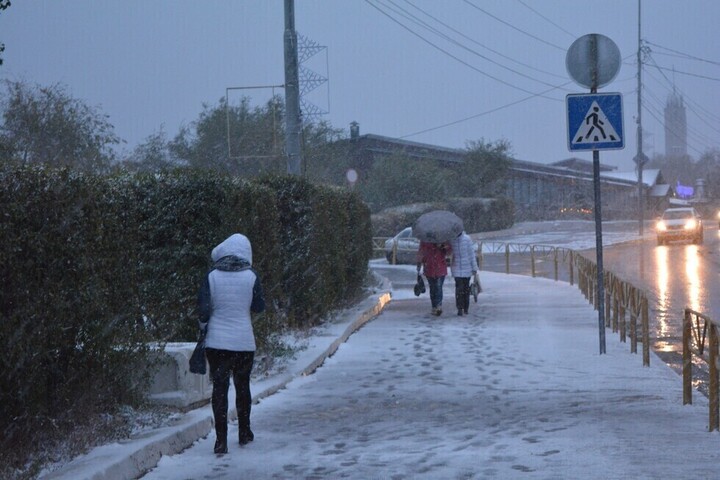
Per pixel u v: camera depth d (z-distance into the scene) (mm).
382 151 69875
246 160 41031
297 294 15844
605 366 12508
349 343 15219
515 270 37250
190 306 10812
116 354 8117
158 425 8227
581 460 6988
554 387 10906
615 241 53438
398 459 7250
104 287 7906
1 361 6453
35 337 6781
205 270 10859
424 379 11594
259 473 6973
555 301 22406
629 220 85438
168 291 10773
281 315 15000
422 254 19453
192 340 10867
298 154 20797
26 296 6688
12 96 26422
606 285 17703
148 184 10945
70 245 7293
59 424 7426
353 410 9570
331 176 51000
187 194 10906
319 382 11445
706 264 33938
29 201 6801
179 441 7910
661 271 30953
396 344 15008
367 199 62094
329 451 7660
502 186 72125
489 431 8320
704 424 8469
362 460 7258
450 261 19422
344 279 18906
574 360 13078
